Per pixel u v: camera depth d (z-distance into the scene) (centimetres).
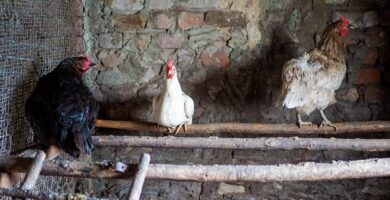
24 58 188
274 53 262
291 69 215
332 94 222
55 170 135
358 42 256
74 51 250
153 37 267
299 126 226
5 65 172
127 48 270
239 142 206
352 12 254
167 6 263
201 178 130
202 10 262
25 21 188
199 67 266
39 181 205
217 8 261
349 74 258
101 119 262
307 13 257
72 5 246
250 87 264
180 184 277
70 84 173
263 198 273
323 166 129
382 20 252
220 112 268
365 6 253
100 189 280
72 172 133
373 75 256
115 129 271
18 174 146
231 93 266
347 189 265
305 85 214
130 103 272
